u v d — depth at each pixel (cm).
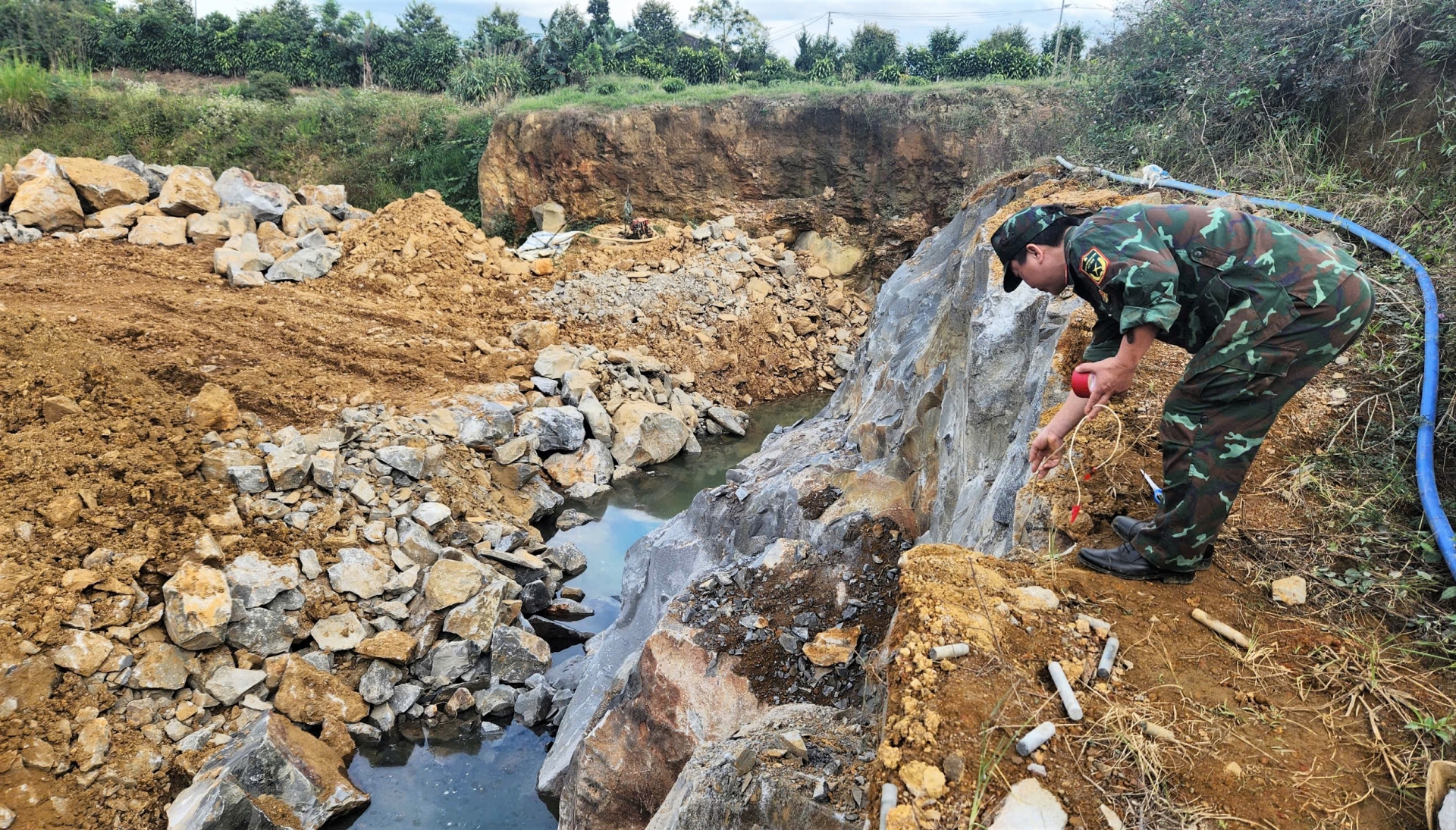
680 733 450
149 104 2306
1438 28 486
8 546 609
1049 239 300
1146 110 756
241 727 594
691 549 664
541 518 970
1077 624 286
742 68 2947
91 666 572
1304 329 266
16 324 809
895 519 558
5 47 2855
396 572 741
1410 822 223
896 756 242
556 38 2695
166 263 1291
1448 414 351
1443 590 297
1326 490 343
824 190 1811
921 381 636
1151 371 411
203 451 766
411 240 1424
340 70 3189
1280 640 284
